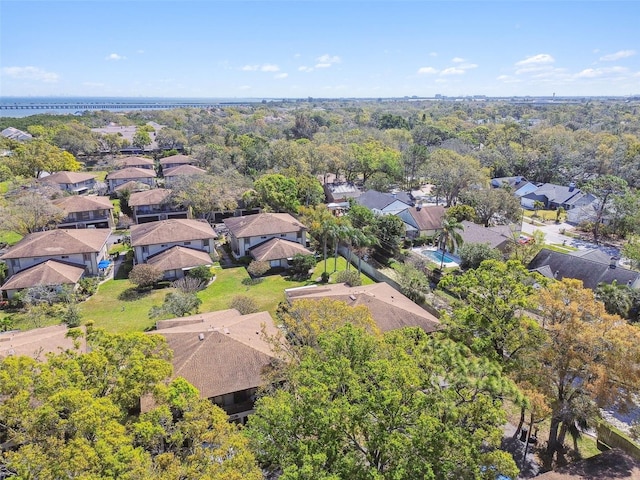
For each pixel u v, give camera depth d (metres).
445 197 90.19
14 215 55.31
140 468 13.76
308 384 18.38
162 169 103.31
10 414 15.25
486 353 25.70
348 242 55.06
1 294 45.34
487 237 58.34
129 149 129.25
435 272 51.94
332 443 16.84
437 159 88.25
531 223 80.06
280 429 17.97
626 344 21.77
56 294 43.03
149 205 71.56
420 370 19.28
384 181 92.88
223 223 71.75
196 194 68.19
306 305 26.11
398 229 58.50
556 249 64.06
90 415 14.80
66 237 51.12
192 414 17.28
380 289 40.88
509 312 26.59
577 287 24.86
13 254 48.19
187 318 35.66
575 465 23.31
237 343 29.42
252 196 73.56
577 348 23.47
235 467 15.12
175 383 19.03
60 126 126.69
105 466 13.60
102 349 19.48
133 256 58.00
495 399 20.22
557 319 24.53
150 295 46.88
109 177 87.38
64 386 16.61
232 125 171.00
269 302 45.50
